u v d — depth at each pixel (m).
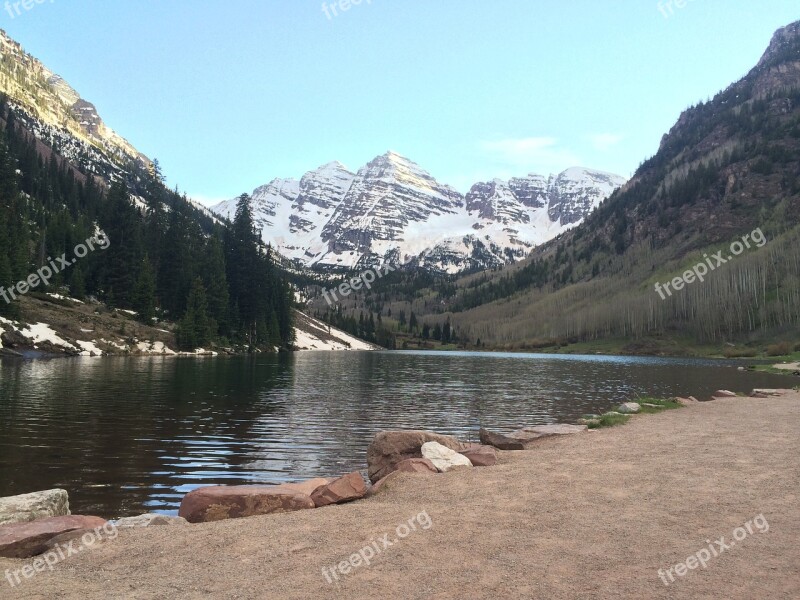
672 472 12.23
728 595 5.82
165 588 6.42
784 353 131.38
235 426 24.98
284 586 6.41
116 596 6.19
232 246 129.38
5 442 19.81
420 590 6.17
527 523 8.68
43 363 62.06
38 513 9.71
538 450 16.64
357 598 6.00
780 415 23.66
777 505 9.31
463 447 16.47
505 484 11.67
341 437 22.98
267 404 33.41
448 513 9.46
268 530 8.80
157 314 111.62
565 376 66.69
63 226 128.25
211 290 114.94
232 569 7.03
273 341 132.25
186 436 22.16
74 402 30.67
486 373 72.25
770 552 7.12
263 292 132.88
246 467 17.33
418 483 12.16
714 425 20.77
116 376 48.12
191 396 35.72
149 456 18.38
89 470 16.33
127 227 113.56
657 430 19.75
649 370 81.88
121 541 8.34
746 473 11.90
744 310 173.50
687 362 115.75
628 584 6.18
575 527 8.38
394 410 32.28
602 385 52.78
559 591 6.03
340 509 10.24
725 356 149.75
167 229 130.50
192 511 10.40
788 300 165.88
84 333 86.06
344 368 76.50
